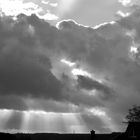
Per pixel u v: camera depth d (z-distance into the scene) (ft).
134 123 220.84
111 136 246.88
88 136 322.34
